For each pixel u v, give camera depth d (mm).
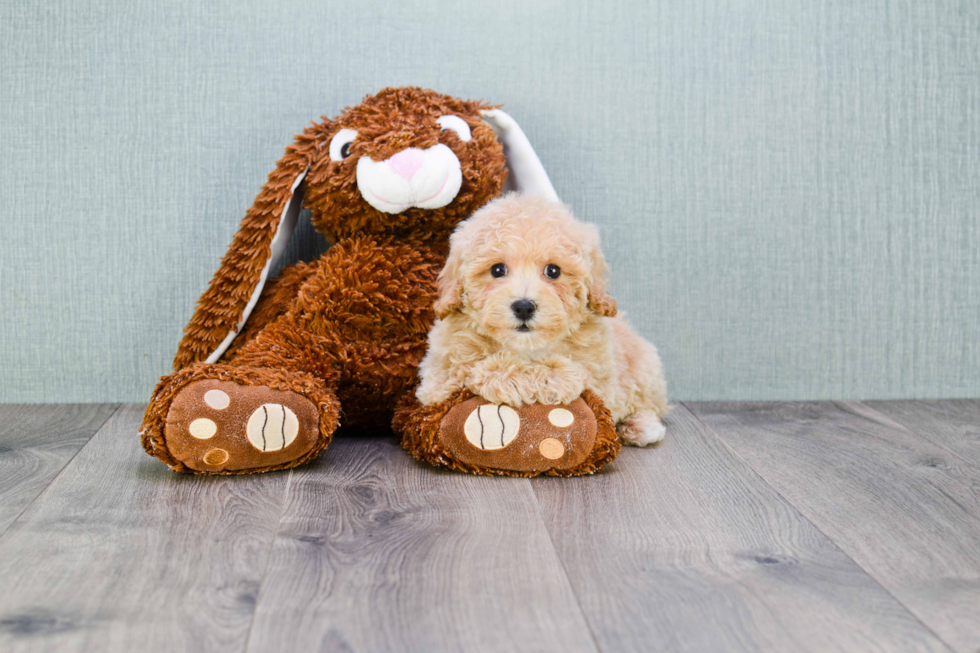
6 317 1527
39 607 725
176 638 673
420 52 1519
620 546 871
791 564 829
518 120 1541
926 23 1585
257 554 840
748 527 932
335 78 1513
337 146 1316
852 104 1587
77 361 1544
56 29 1474
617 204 1566
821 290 1615
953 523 953
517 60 1532
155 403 1072
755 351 1617
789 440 1321
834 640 679
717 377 1616
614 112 1553
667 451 1251
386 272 1280
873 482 1104
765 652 661
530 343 1078
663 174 1567
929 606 740
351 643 667
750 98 1568
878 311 1632
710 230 1584
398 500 1014
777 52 1566
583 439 1094
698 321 1601
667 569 813
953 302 1646
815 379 1634
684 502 1017
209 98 1504
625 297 1585
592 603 739
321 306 1263
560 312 1077
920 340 1646
